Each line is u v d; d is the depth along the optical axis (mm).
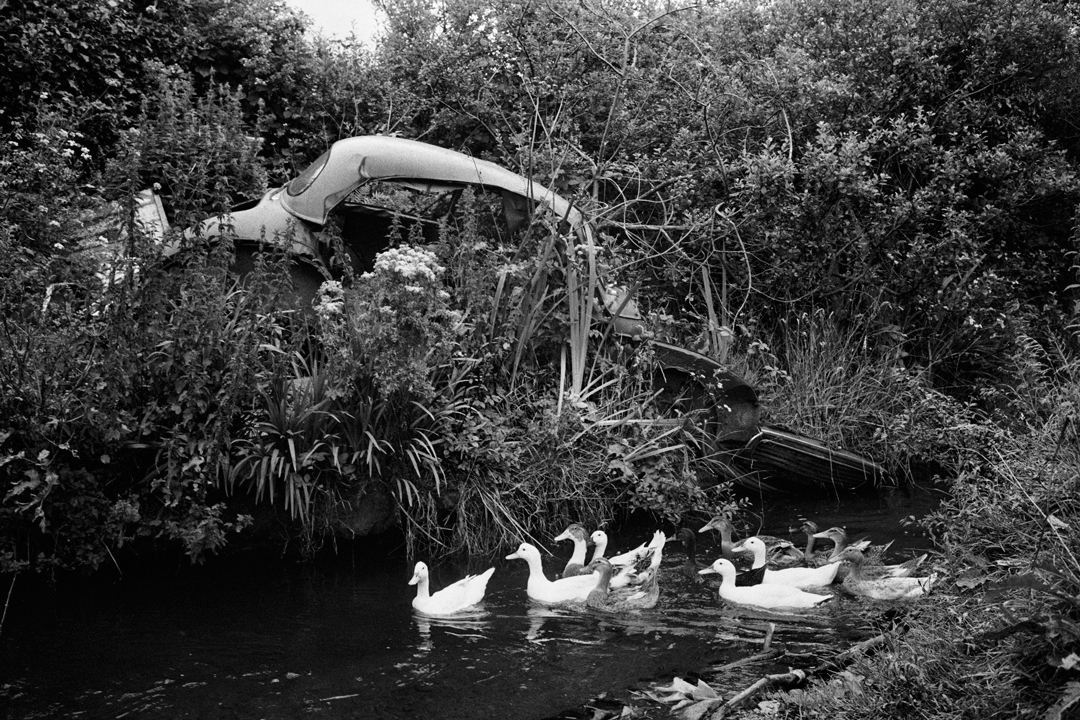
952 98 15188
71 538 7426
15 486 7098
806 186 13047
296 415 8320
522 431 9586
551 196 11008
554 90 13406
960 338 13531
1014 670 4320
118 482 7762
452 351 9453
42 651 6309
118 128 12070
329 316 8773
